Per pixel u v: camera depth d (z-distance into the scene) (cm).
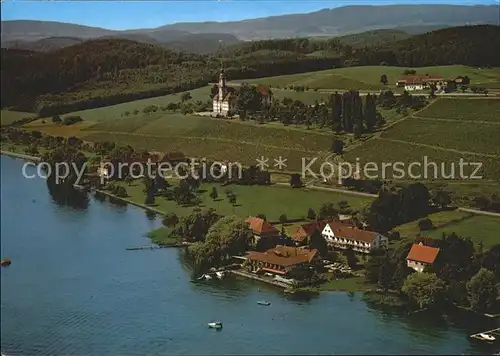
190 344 11144
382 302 12206
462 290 12050
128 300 12938
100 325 11981
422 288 12019
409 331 11150
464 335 10981
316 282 13300
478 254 12838
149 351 11006
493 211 15238
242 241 14962
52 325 12044
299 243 15150
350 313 11906
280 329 11450
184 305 12594
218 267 14438
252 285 13412
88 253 15525
